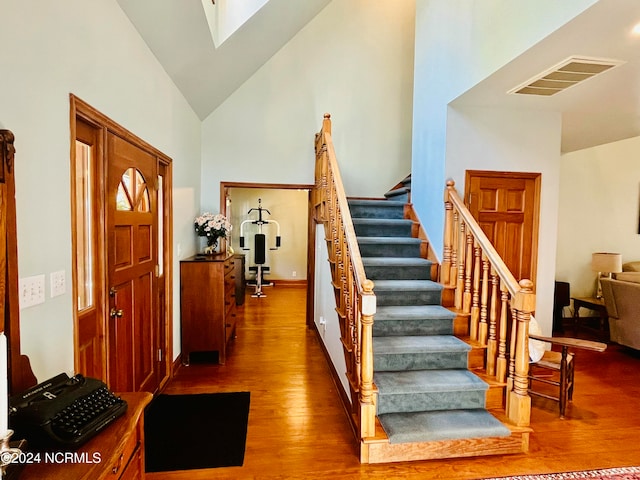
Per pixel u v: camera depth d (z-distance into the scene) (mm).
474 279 2879
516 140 3285
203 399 2930
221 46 3234
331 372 3414
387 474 2098
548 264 3391
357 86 4887
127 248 2332
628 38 1993
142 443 1359
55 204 1479
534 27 2076
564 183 5262
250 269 8047
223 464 2146
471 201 3270
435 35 3404
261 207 8117
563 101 3008
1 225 1028
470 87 2760
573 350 4320
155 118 2789
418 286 3164
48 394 1096
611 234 5383
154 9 2275
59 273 1508
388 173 4977
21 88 1265
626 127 3707
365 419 2189
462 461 2223
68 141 1574
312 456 2234
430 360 2738
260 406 2828
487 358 2684
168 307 3217
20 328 1258
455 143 3211
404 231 3879
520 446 2311
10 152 1077
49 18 1427
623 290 4160
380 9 4906
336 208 3141
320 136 4145
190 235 4008
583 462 2223
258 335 4625
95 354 1947
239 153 4641
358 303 2348
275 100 4691
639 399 3051
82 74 1691
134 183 2416
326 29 4797
